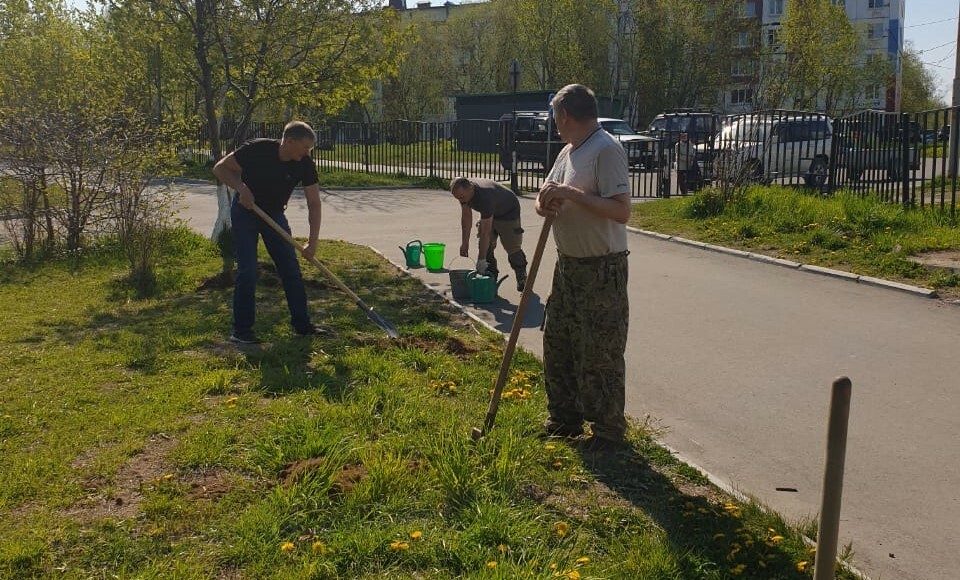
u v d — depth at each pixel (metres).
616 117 42.66
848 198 11.98
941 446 4.79
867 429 5.04
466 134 21.73
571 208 4.20
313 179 6.63
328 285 8.84
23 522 3.59
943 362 6.25
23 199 10.40
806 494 4.21
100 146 10.24
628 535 3.60
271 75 11.13
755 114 15.91
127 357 5.96
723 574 3.35
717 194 12.70
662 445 4.66
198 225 14.20
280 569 3.24
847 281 8.81
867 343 6.75
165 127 10.75
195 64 11.77
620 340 4.36
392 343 6.40
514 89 24.33
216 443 4.33
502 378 4.46
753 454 4.71
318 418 4.59
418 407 4.91
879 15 71.25
